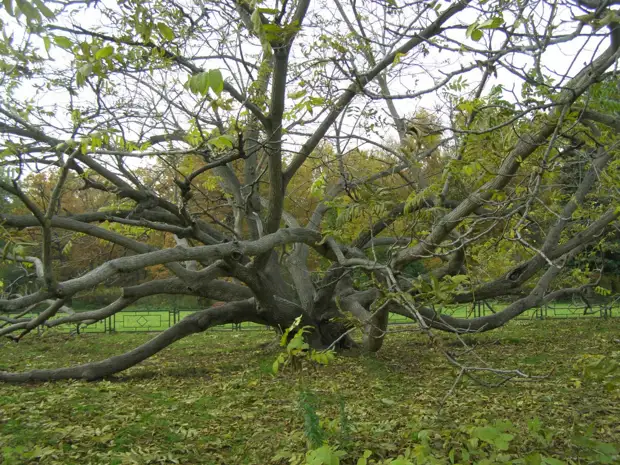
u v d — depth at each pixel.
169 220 10.62
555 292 13.23
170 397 8.40
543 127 6.04
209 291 11.73
